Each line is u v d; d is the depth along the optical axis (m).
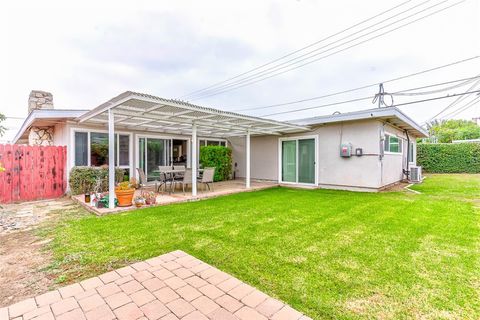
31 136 9.34
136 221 4.56
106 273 2.61
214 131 10.41
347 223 4.38
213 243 3.44
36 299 2.15
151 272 2.62
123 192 5.57
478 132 24.89
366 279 2.44
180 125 8.55
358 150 8.38
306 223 4.39
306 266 2.73
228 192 7.89
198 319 1.86
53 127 9.01
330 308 2.00
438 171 15.45
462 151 14.91
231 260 2.90
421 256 2.96
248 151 9.21
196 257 3.00
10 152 6.88
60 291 2.27
